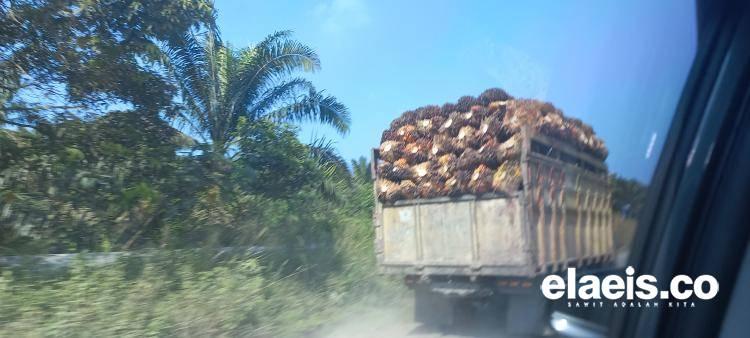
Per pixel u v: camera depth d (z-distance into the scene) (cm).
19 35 861
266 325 687
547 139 619
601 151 491
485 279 654
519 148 635
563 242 644
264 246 948
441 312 708
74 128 916
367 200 1344
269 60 1341
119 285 664
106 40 934
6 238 763
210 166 1045
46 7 859
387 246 738
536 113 629
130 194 845
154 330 596
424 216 705
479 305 691
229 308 675
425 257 701
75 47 907
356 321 759
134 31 964
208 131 1298
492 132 668
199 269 770
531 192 620
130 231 871
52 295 609
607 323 399
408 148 738
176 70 1211
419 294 725
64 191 839
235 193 1055
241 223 1015
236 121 1324
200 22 1033
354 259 944
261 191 1164
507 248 632
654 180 362
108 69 930
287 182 1208
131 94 996
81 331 561
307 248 972
